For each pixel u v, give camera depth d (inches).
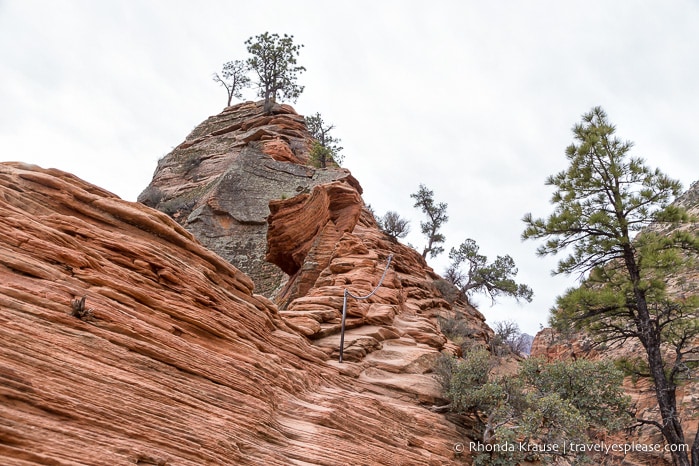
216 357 355.9
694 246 776.3
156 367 304.7
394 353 663.8
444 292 1243.2
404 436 488.4
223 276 452.8
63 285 294.0
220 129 2223.2
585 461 532.4
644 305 762.2
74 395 239.3
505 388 591.5
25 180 345.1
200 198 1635.1
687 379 729.0
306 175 1534.2
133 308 332.2
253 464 300.0
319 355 570.6
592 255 827.4
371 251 928.3
